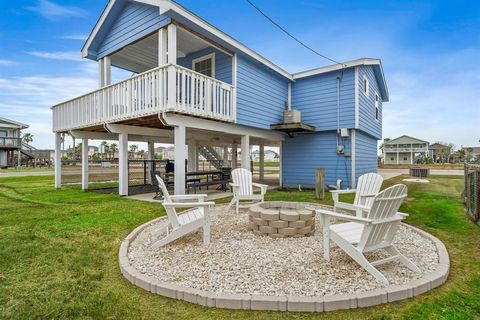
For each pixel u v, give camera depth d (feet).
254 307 6.79
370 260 9.89
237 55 26.02
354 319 6.36
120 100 23.52
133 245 11.52
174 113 20.58
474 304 6.97
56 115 32.53
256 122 28.76
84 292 7.60
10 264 9.45
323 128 32.37
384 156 143.54
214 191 30.25
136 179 46.65
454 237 12.57
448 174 59.47
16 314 6.46
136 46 27.20
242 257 9.98
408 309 6.76
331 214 9.10
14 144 89.92
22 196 25.64
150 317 6.45
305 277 8.28
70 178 47.60
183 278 8.27
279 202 15.75
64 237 12.69
